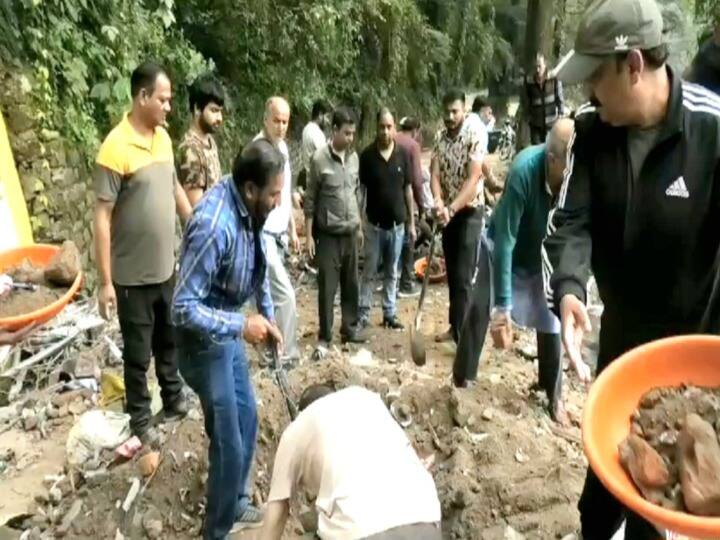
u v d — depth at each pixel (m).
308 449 2.44
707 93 2.11
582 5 11.49
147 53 7.87
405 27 12.80
